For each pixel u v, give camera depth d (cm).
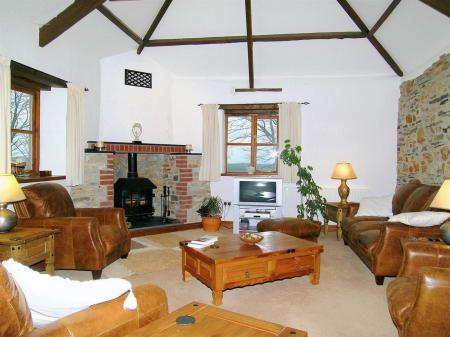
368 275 364
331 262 409
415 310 184
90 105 523
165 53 590
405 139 552
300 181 572
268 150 637
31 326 133
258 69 607
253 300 299
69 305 151
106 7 443
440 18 411
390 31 491
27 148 428
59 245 331
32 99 433
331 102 603
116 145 534
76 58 481
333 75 606
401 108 570
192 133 632
